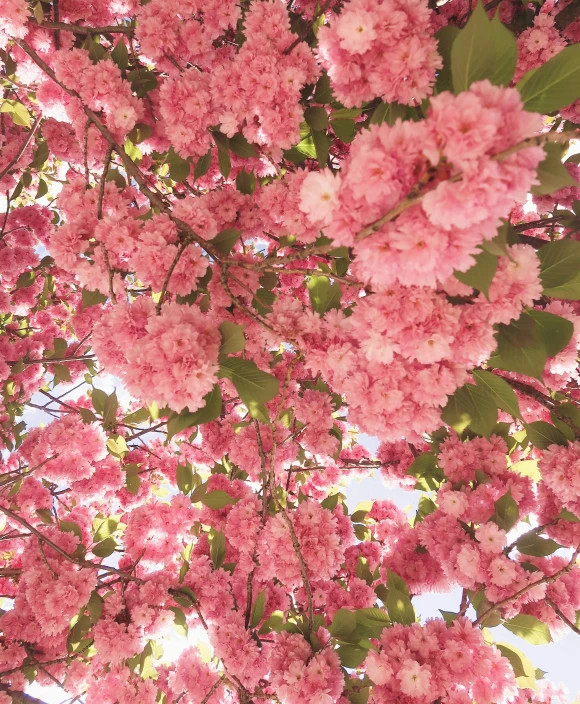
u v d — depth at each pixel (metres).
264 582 3.51
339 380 2.11
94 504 5.50
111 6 3.62
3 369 4.81
